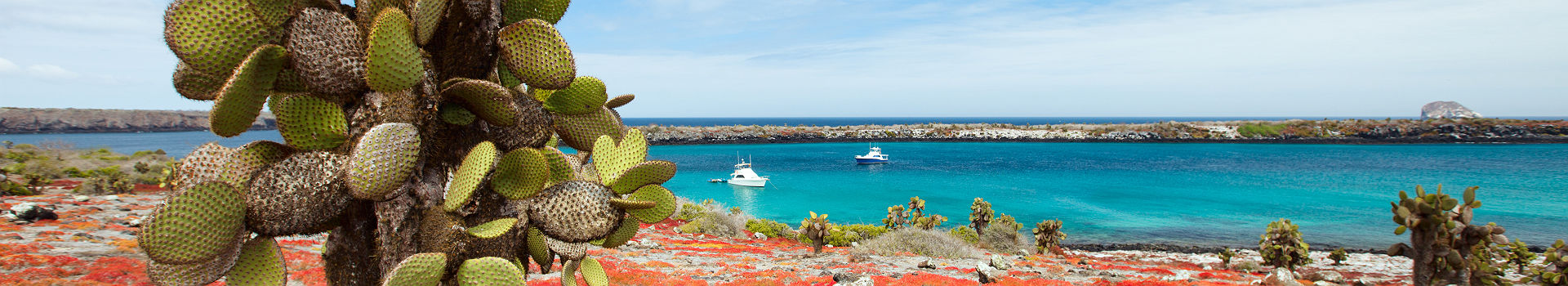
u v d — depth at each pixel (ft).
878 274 45.57
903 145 397.60
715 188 184.85
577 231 10.78
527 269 11.77
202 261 8.17
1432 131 388.37
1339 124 425.28
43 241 34.24
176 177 9.03
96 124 617.21
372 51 8.02
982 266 42.96
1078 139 422.00
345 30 8.75
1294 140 396.37
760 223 91.15
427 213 9.36
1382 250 86.22
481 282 9.31
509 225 9.67
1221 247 90.99
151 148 326.24
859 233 83.25
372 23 8.80
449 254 9.43
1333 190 166.71
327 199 8.89
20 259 26.96
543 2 10.59
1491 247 29.78
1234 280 50.29
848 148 378.32
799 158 306.14
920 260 59.98
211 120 7.75
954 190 175.11
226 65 8.48
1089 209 134.72
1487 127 388.37
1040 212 131.54
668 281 36.19
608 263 42.78
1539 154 295.28
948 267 52.54
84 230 40.65
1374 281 54.80
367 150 8.00
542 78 9.52
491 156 8.98
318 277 28.30
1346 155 296.71
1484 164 244.22
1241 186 177.47
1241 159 277.44
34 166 98.99
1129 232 105.81
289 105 8.84
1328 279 54.95
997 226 82.64
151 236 7.70
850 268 49.42
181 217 7.89
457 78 9.30
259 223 8.69
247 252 9.14
